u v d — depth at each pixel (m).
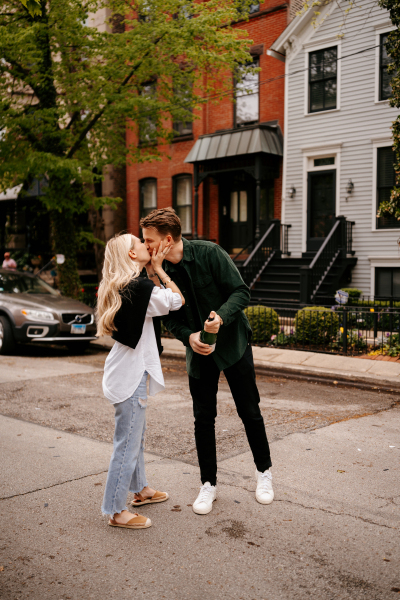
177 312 3.41
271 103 15.78
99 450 4.58
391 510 3.40
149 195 19.25
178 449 4.60
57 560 2.79
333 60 14.18
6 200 21.75
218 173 16.41
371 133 13.56
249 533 3.09
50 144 12.49
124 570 2.70
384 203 9.02
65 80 12.56
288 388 7.37
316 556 2.83
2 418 5.60
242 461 4.28
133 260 3.06
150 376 3.14
